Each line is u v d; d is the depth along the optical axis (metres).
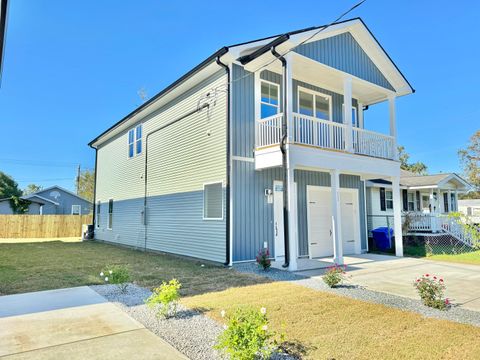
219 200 9.21
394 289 6.09
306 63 9.53
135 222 14.55
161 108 12.91
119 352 3.28
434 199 21.31
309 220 10.97
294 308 4.77
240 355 2.84
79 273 7.82
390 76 12.18
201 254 9.88
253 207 9.27
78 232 24.72
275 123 9.18
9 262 9.85
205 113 10.13
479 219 21.11
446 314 4.57
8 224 22.45
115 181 17.11
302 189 10.90
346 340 3.57
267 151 9.00
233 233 8.79
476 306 4.99
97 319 4.32
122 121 15.36
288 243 8.12
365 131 10.56
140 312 4.63
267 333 3.33
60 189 35.88
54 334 3.77
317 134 9.30
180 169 11.34
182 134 11.36
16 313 4.57
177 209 11.36
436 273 7.86
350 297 5.45
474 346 3.41
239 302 5.10
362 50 11.43
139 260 10.12
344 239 12.07
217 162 9.39
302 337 3.66
